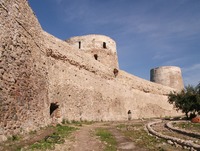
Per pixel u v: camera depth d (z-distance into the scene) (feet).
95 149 30.55
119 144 34.40
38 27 48.57
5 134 30.01
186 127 53.16
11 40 34.88
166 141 35.29
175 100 83.87
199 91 81.92
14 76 34.71
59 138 35.24
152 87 119.14
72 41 109.50
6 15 33.99
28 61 40.96
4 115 30.42
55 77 57.26
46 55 52.80
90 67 77.41
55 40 60.80
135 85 107.34
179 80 152.15
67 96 61.77
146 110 111.14
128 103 99.25
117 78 96.07
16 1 37.86
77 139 36.40
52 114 56.29
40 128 42.11
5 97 31.27
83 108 69.05
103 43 109.60
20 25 38.75
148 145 32.99
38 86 44.75
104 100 82.99
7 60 32.96
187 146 29.89
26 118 37.32
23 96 37.22
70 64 66.28
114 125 61.46
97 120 76.13
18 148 27.27
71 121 60.95
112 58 111.04
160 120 81.66
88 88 73.77
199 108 79.82
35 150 27.61
